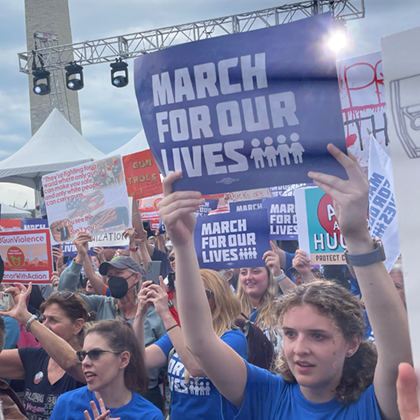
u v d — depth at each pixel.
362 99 3.06
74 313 3.02
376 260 1.34
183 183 1.60
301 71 1.42
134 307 3.76
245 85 1.49
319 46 1.40
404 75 1.05
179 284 1.68
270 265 3.57
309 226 3.62
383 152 2.83
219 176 1.54
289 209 4.32
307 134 1.42
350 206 1.33
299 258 3.63
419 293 1.02
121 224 4.71
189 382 2.47
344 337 1.48
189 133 1.58
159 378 3.16
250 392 1.72
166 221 1.59
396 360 1.33
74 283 4.53
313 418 1.52
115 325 2.34
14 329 3.62
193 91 1.56
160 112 1.62
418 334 1.02
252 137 1.50
